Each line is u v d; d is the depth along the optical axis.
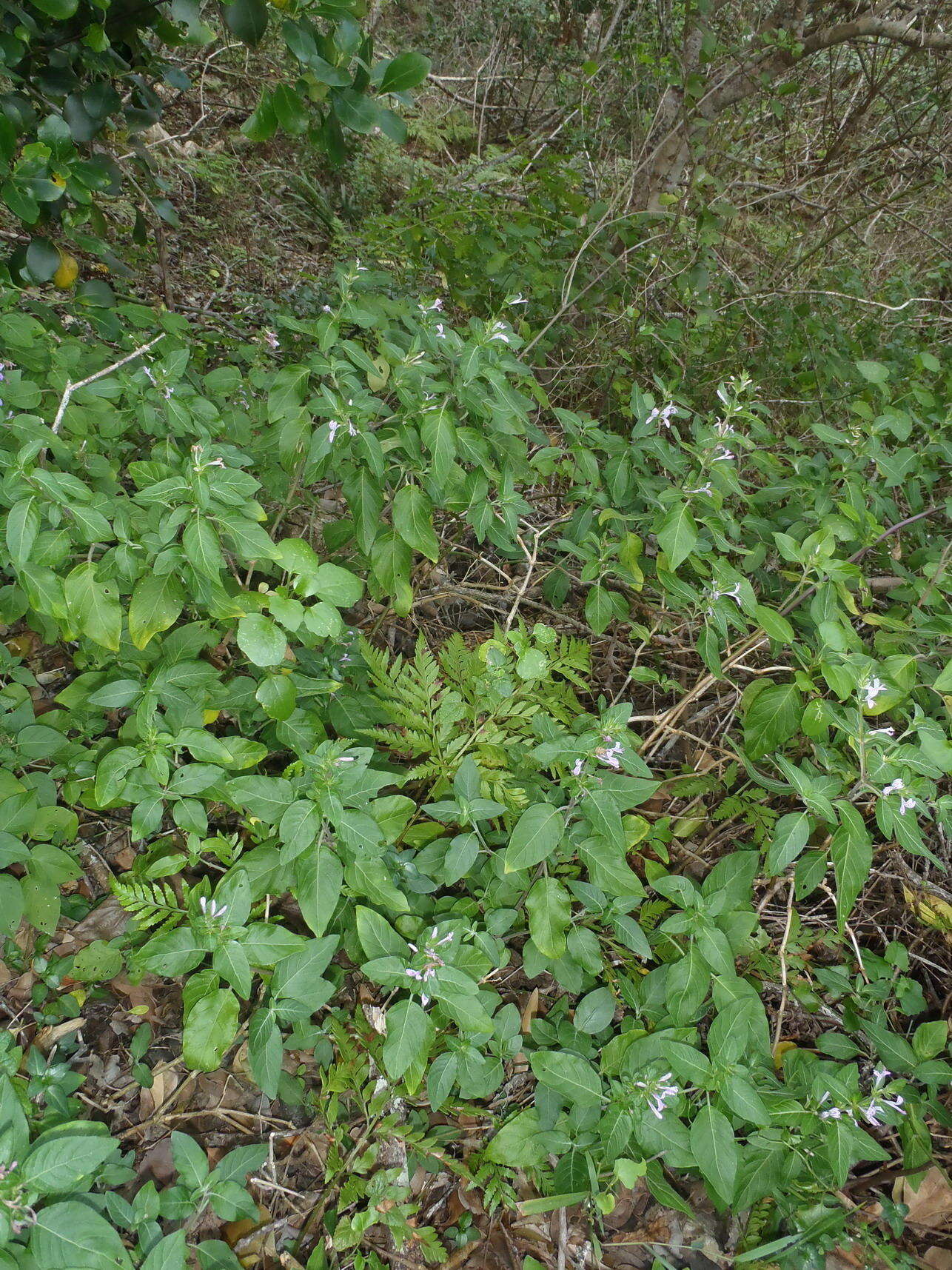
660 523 2.80
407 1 10.94
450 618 3.99
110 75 3.24
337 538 3.13
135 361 3.36
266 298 6.46
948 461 3.46
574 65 9.68
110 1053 2.49
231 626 2.90
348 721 2.91
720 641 3.46
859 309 6.11
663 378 5.21
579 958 2.36
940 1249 2.34
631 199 5.34
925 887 3.12
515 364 2.83
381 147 8.53
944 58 6.61
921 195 7.32
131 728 2.67
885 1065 2.39
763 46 5.65
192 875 2.85
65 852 2.53
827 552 2.64
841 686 2.33
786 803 3.32
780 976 2.77
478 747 2.88
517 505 2.95
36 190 2.80
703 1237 2.29
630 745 2.85
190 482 2.09
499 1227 2.25
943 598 3.20
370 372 2.65
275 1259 2.14
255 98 8.75
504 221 5.14
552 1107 2.29
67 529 2.15
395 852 2.51
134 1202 2.01
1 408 2.50
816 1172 2.25
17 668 3.00
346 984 2.70
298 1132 2.39
